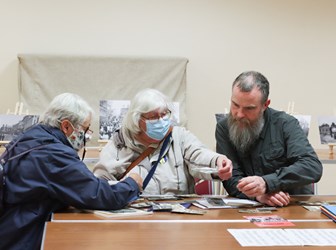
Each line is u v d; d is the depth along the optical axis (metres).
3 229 1.63
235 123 2.09
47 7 3.81
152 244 1.24
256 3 4.07
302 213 1.71
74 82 3.75
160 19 3.94
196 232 1.38
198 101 3.99
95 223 1.48
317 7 4.15
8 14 3.78
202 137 3.99
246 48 4.05
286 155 2.09
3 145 3.01
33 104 3.68
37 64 3.71
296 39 4.12
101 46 3.87
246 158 2.19
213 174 2.09
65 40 3.83
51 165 1.64
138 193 1.84
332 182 4.23
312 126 4.14
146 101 2.06
